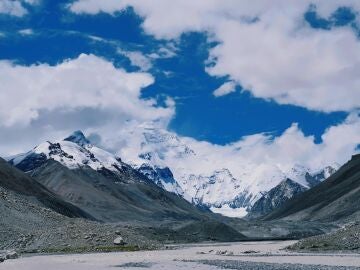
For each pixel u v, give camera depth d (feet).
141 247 431.02
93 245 414.82
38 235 426.10
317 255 335.47
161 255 370.12
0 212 460.14
